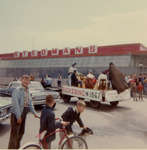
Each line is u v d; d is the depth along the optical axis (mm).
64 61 24094
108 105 10227
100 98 8609
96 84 9500
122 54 19312
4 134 5246
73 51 25734
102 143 4551
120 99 9188
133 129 5906
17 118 3514
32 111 3891
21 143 4438
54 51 27641
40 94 8414
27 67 26922
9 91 10266
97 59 21094
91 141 4711
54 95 9031
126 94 9547
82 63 22219
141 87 12203
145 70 17109
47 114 3166
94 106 9203
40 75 24984
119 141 4742
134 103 10945
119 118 7301
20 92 3631
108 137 5055
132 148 4172
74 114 3500
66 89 11070
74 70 11406
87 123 6500
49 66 24969
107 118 7266
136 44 20500
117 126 6180
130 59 18703
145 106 9922
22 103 3645
